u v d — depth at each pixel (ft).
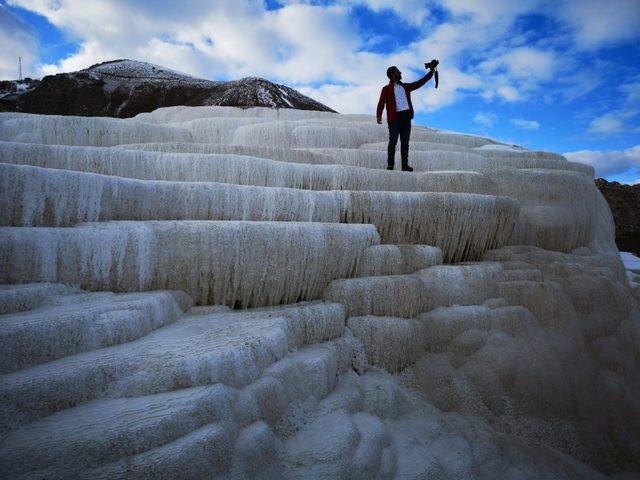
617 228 53.72
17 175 10.07
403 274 15.01
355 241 14.12
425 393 13.12
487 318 15.14
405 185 20.52
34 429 5.98
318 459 7.97
